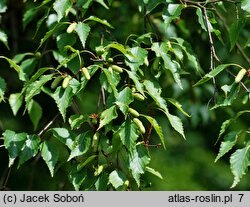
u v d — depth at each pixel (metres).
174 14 3.98
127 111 3.55
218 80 5.41
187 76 5.33
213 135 7.43
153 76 4.08
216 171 7.64
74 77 3.82
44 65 5.59
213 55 4.05
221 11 5.42
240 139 7.09
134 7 5.98
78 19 4.12
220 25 5.09
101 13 5.90
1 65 6.13
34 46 5.96
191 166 7.55
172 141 7.43
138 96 3.64
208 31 4.04
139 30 5.60
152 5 4.07
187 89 5.51
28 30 5.96
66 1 3.92
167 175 7.44
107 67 3.74
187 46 4.11
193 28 5.32
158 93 3.87
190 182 7.48
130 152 3.52
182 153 7.57
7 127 6.64
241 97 3.66
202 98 5.62
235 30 4.03
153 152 7.54
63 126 4.37
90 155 3.94
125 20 5.90
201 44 5.36
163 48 3.91
